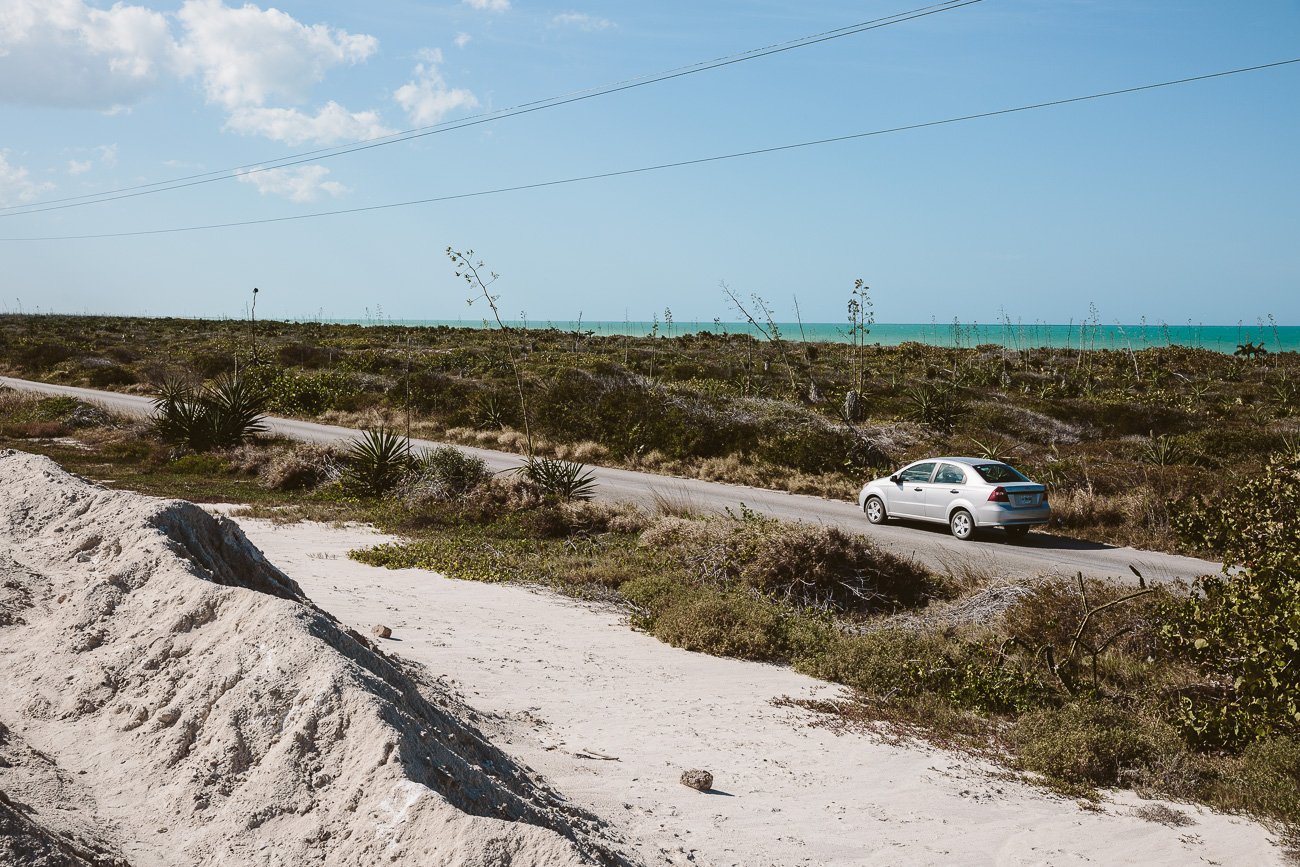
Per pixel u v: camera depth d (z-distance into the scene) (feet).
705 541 48.47
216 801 11.43
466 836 10.09
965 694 30.07
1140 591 34.09
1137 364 197.57
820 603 42.65
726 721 25.12
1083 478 73.20
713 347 253.03
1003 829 19.10
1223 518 30.76
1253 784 23.08
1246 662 25.36
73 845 9.55
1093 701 29.19
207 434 88.07
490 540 55.42
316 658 13.09
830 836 17.26
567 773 18.39
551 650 31.09
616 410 102.94
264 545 49.26
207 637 14.42
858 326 124.06
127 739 12.82
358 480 70.79
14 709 13.64
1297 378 176.55
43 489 21.61
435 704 17.98
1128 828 20.01
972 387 152.05
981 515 60.54
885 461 90.79
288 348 183.42
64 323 314.76
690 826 16.53
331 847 10.50
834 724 26.30
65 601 16.48
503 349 224.94
